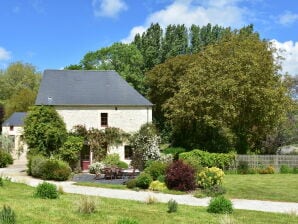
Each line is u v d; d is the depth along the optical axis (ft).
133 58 194.39
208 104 115.85
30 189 63.00
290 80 140.56
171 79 167.02
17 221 36.81
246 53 114.62
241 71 113.09
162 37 223.30
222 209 49.26
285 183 87.20
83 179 96.63
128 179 95.91
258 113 117.29
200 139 134.51
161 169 82.94
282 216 49.93
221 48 123.85
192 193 73.77
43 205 45.47
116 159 118.83
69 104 121.19
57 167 94.43
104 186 82.12
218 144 128.36
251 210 55.01
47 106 112.47
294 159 113.50
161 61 214.69
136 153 108.99
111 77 134.00
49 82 128.67
